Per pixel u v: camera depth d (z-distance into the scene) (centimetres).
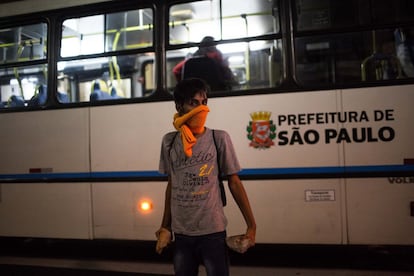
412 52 368
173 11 423
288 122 380
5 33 476
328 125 372
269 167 383
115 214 425
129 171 421
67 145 443
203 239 211
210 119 397
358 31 372
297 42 384
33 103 461
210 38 408
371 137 364
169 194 232
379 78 370
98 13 441
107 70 464
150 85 489
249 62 402
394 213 361
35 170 454
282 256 444
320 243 373
